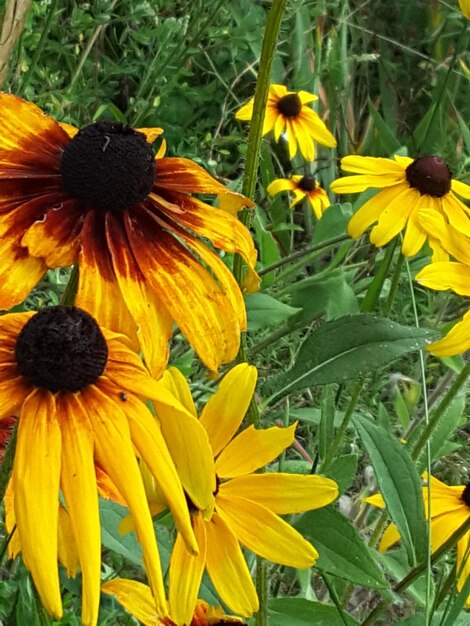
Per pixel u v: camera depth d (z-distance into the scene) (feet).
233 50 2.08
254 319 1.39
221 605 0.95
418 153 2.00
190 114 2.27
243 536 0.81
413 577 0.96
